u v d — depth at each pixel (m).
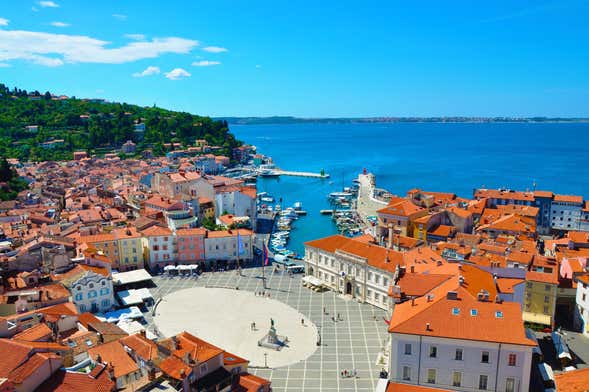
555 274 126.56
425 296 103.25
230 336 129.12
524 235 190.25
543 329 123.56
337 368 112.38
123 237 179.88
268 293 160.00
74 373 71.81
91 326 105.56
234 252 191.25
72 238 178.12
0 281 129.62
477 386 90.81
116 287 160.25
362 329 132.50
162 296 157.12
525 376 88.12
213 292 161.12
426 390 72.75
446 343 90.88
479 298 95.94
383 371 109.19
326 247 164.25
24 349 73.25
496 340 87.88
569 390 72.06
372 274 147.88
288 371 111.25
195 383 81.81
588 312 120.62
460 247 163.38
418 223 195.75
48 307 114.12
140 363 87.56
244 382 87.44
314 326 134.75
